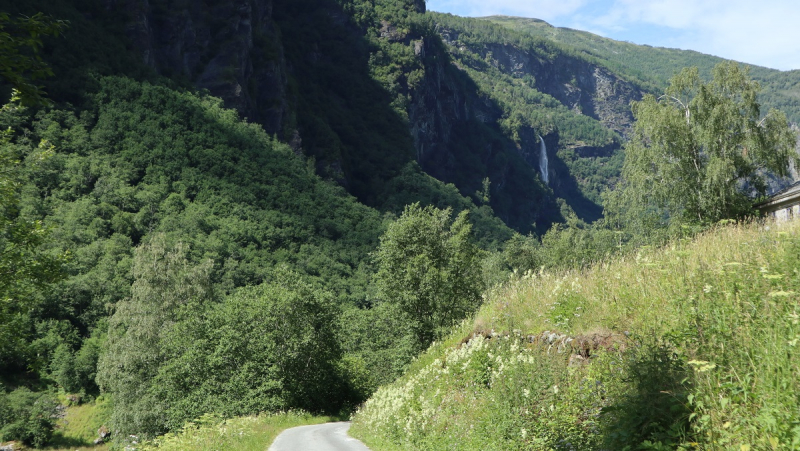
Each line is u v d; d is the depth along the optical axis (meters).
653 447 6.32
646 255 13.25
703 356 7.10
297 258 142.50
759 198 37.62
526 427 9.90
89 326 92.00
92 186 139.00
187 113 171.25
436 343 22.78
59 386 79.94
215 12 198.75
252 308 43.03
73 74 163.25
